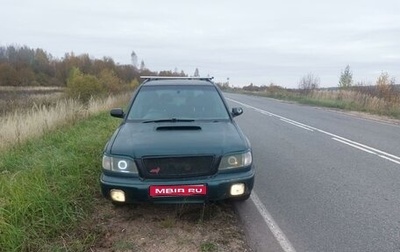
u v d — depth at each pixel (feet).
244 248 10.98
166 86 17.76
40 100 56.54
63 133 28.35
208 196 11.83
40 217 11.98
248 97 125.39
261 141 29.48
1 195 13.16
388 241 11.54
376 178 18.57
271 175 19.06
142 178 11.86
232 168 12.23
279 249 11.02
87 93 66.64
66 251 10.47
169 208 13.70
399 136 32.73
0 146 24.27
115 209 13.62
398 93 69.56
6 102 49.19
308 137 31.73
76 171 16.94
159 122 15.20
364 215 13.66
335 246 11.21
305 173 19.48
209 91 17.60
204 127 14.32
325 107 72.84
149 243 11.12
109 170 12.22
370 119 48.73
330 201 15.16
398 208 14.38
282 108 68.74
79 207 13.30
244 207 14.44
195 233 11.82
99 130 30.19
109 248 10.82
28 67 193.98
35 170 16.24
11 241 10.44
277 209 14.25
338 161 22.33
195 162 11.94
